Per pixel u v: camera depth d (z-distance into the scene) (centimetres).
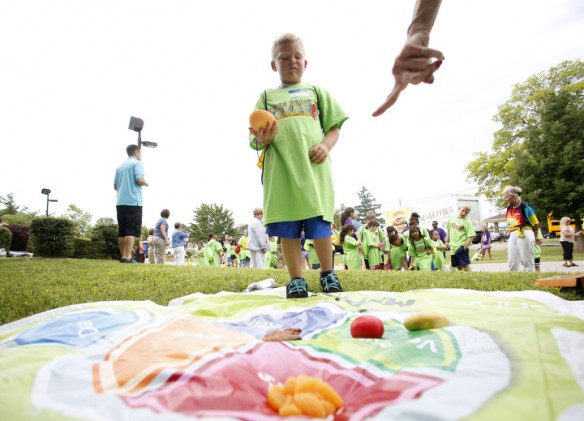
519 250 648
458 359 116
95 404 90
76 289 339
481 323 153
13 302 265
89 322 177
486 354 119
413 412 82
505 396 89
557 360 111
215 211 6047
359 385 106
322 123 313
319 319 197
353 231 902
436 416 80
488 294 224
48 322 176
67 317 185
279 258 1018
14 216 5262
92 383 106
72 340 152
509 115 2748
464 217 862
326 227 293
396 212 2647
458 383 97
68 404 91
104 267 622
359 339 153
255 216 1017
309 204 279
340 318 197
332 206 299
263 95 306
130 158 767
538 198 2333
